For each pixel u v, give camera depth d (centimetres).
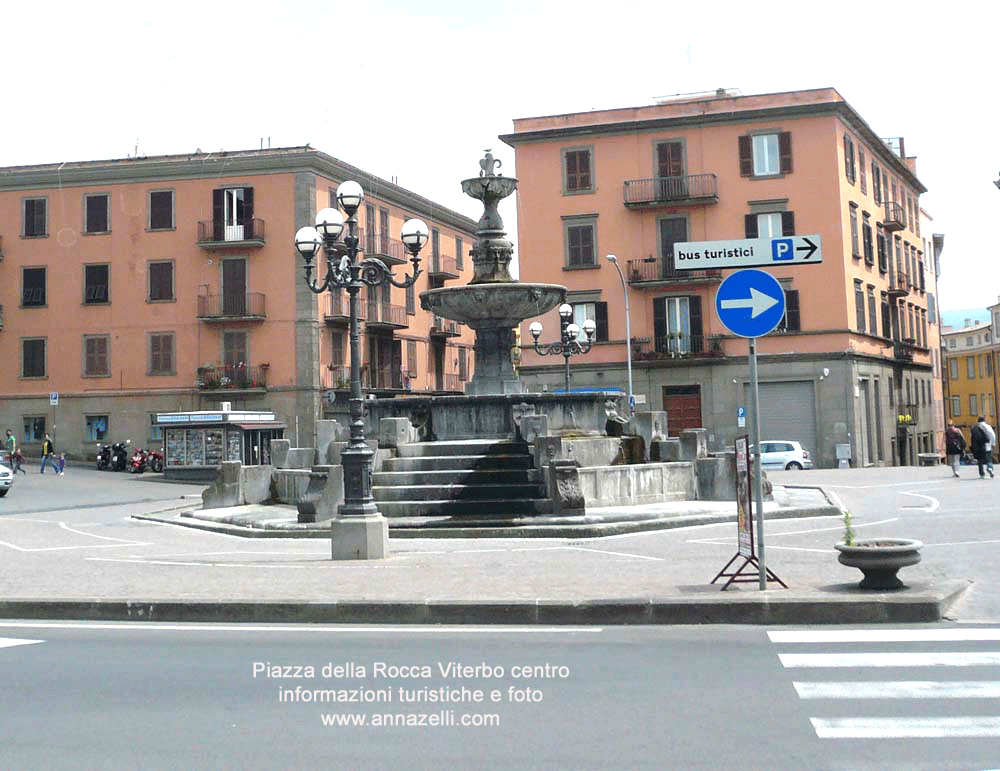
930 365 6806
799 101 4997
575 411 2066
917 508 2048
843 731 564
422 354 6669
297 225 5328
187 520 2034
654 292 5128
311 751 545
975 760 511
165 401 5388
